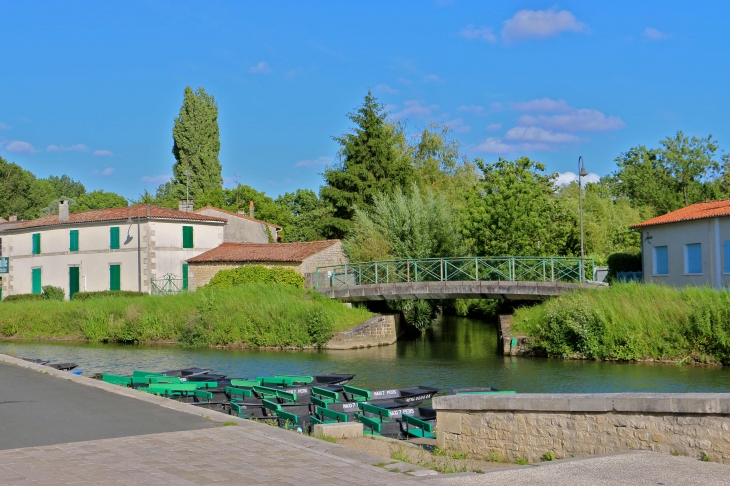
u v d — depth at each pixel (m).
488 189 42.34
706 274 29.03
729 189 56.97
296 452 7.48
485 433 9.42
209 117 76.25
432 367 24.06
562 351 25.64
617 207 51.22
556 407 8.70
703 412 7.52
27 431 8.62
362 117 46.62
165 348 31.61
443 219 39.62
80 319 35.84
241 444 7.84
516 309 30.59
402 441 10.34
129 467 6.86
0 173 82.44
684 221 30.05
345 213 46.72
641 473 6.82
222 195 70.44
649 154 64.25
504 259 33.56
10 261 48.41
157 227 42.56
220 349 31.06
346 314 32.81
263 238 54.16
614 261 36.81
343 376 18.02
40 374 13.99
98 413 9.77
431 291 31.89
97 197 85.00
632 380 19.95
